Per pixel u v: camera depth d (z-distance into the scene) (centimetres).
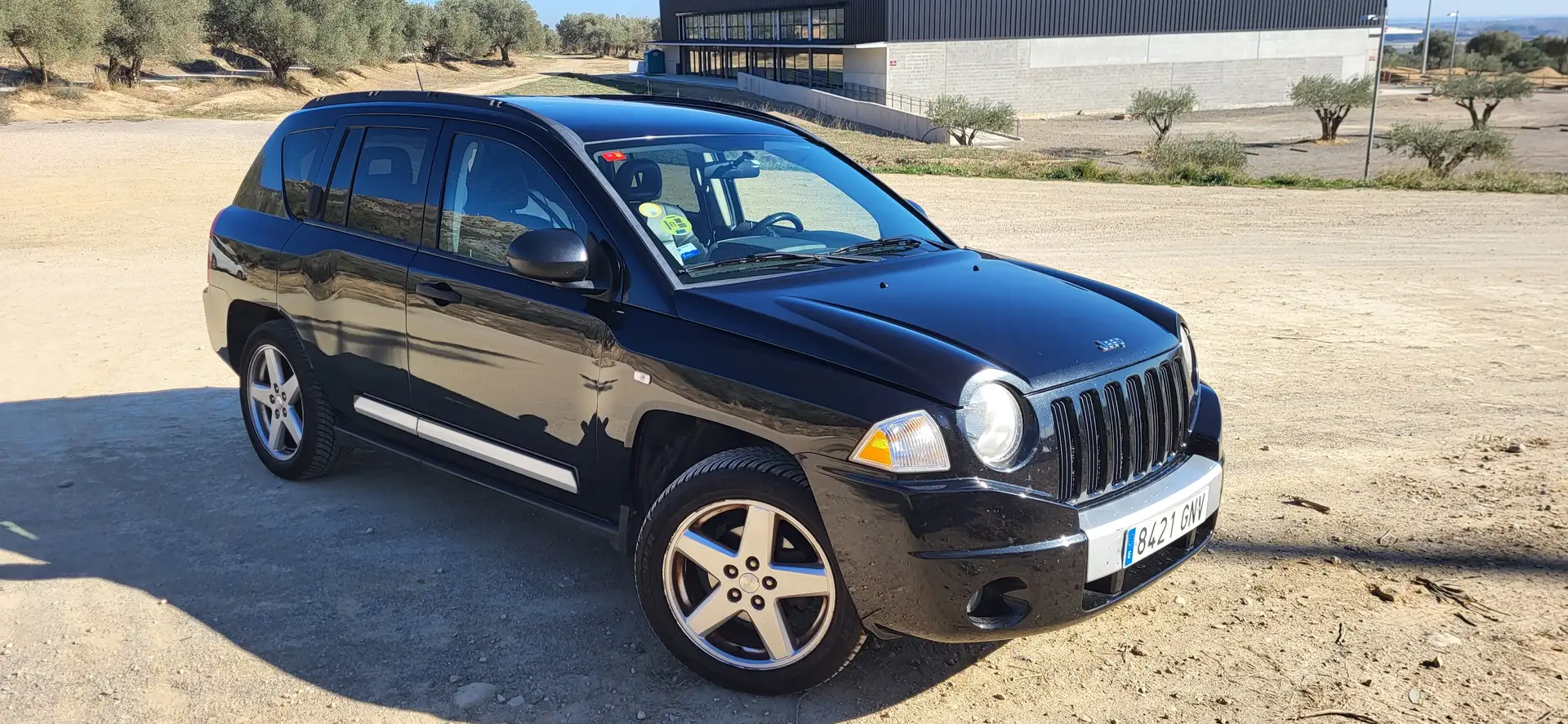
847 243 401
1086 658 344
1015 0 5200
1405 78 8094
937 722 307
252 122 3212
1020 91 5325
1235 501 474
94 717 305
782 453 309
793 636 316
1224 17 5503
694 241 365
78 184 1769
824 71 5762
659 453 348
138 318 830
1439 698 317
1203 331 809
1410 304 912
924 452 279
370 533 436
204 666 334
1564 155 3522
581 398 349
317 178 464
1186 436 349
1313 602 379
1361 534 436
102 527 439
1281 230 1430
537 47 10488
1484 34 11256
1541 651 343
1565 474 498
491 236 384
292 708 311
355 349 435
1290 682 327
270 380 495
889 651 347
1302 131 4484
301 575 397
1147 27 5419
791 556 308
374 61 7219
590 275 346
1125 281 1035
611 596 385
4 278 1002
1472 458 524
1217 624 365
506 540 432
